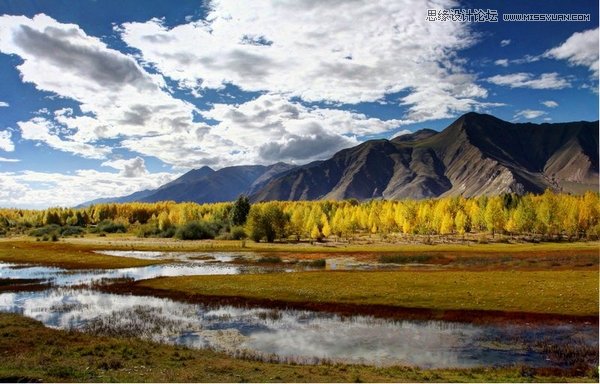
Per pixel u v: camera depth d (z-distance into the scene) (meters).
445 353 33.62
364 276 67.12
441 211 177.62
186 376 23.97
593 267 77.12
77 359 28.06
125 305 51.09
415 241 159.75
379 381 24.11
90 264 91.25
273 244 143.50
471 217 182.75
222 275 70.12
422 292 53.28
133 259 99.00
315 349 34.38
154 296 56.16
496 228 164.88
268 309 48.56
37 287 63.53
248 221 154.12
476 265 86.38
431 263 92.38
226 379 23.69
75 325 41.31
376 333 39.25
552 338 37.41
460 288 55.41
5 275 77.50
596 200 155.00
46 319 43.88
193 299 53.72
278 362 30.39
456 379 25.31
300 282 62.00
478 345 35.72
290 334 38.84
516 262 87.56
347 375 25.53
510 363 31.19
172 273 79.88
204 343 35.72
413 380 24.80
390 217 182.12
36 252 109.94
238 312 47.31
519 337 37.84
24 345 32.12
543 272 69.38
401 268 84.56
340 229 168.75
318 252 114.81
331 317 45.03
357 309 47.53
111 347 31.80
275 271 82.38
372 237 179.12
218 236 172.62
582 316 42.97
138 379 23.06
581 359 31.91
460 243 150.75
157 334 38.38
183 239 168.00
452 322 42.81
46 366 25.89
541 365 30.78
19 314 45.22
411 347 35.12
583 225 153.62
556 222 154.75
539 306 46.16
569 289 53.03
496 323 42.16
